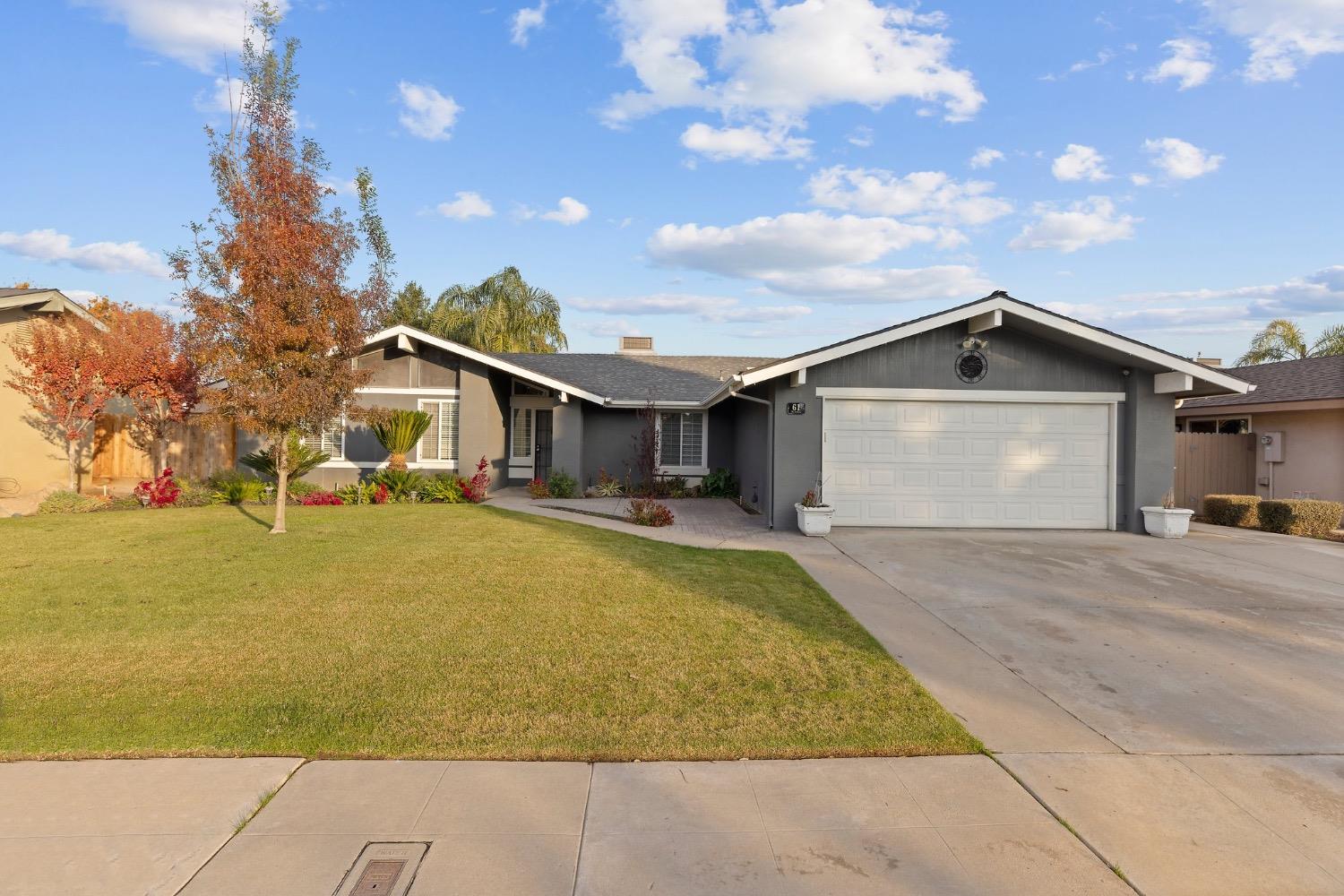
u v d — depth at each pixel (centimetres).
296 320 1055
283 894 277
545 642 582
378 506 1479
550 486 1703
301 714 439
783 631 623
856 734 424
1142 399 1234
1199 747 417
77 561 873
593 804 346
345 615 650
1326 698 494
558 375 2000
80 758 382
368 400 1669
